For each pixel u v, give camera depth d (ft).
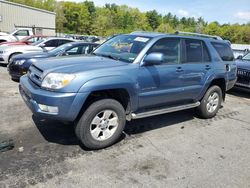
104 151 13.06
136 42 15.16
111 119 13.32
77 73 11.84
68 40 39.78
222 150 14.12
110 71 12.66
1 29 86.53
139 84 13.75
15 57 26.84
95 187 10.16
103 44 17.43
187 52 16.78
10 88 24.26
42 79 12.07
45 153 12.41
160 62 13.83
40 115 11.98
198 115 19.40
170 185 10.62
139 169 11.64
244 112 21.89
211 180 11.18
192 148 14.10
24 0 267.39
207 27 328.90
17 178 10.30
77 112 11.85
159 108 15.84
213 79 18.44
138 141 14.47
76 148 13.12
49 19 105.19
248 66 26.53
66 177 10.64
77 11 294.05
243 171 12.10
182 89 16.28
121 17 345.92
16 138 13.73
